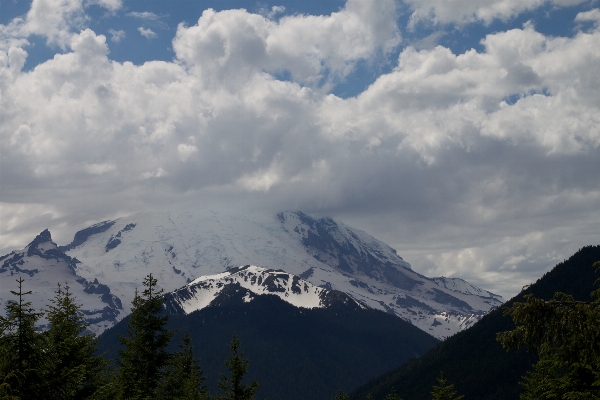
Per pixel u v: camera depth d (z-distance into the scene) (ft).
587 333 95.40
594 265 110.11
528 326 99.55
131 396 193.36
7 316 129.90
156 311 213.66
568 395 127.24
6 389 126.00
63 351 146.10
